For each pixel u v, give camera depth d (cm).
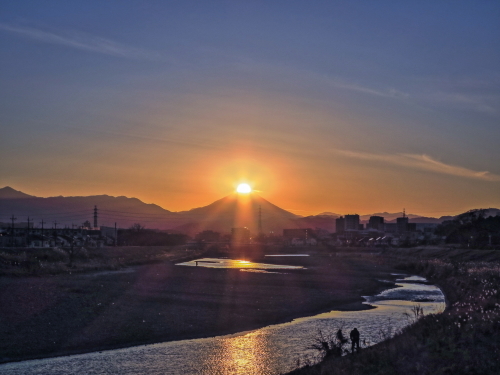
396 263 14588
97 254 13562
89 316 4844
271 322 5041
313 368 3067
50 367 3378
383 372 2680
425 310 5731
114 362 3516
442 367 2659
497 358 2750
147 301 5872
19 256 10100
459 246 16312
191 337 4306
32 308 5000
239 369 3341
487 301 4419
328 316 5434
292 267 13425
